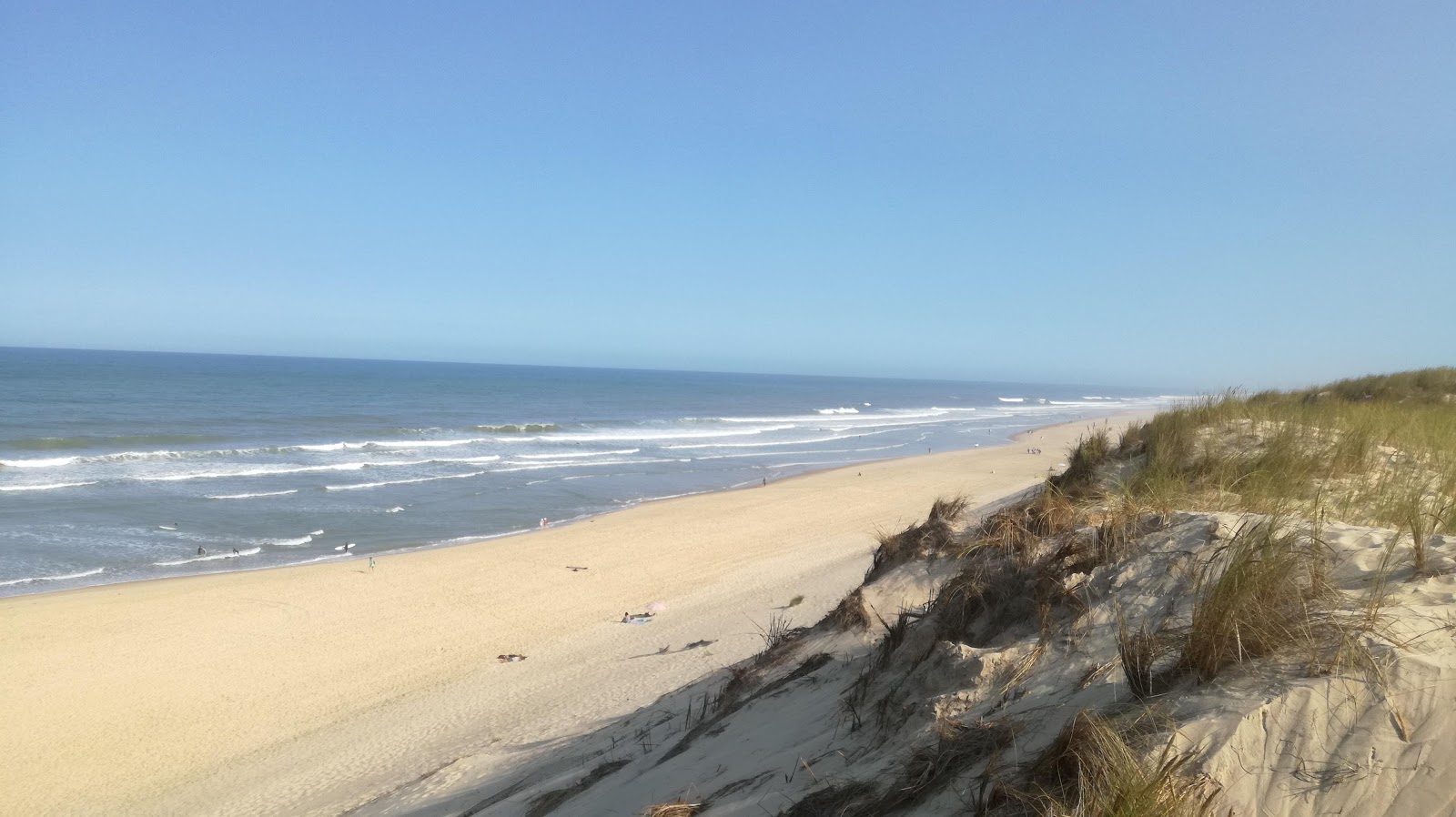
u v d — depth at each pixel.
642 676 12.42
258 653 16.69
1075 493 7.32
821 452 54.56
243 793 10.87
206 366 167.75
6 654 16.36
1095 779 2.42
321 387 113.25
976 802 2.80
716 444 59.12
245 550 25.03
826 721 4.50
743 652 12.46
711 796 4.10
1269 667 2.70
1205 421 8.77
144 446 46.59
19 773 12.04
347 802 9.34
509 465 44.25
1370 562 3.43
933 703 3.62
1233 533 3.82
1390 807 2.13
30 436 48.78
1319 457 6.54
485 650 16.62
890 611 6.09
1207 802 2.27
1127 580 3.87
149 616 18.72
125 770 12.12
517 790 6.67
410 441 52.91
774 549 24.00
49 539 25.48
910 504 30.86
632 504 33.88
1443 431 8.20
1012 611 4.26
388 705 13.93
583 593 20.42
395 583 21.50
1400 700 2.38
